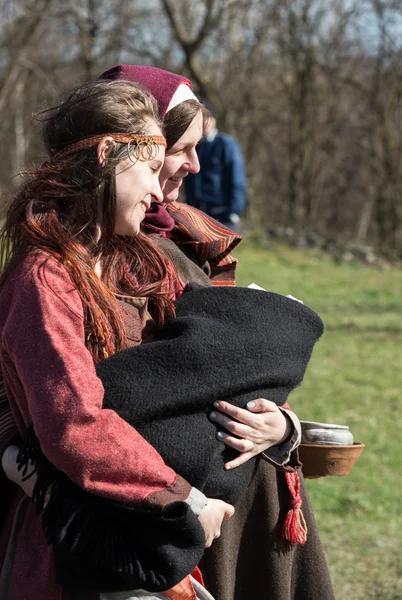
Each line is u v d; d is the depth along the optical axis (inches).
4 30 1020.5
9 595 86.2
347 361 411.8
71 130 88.7
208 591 96.4
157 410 83.6
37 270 83.1
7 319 82.8
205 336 86.8
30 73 1076.5
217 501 86.0
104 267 90.7
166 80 102.7
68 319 81.7
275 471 100.3
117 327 86.7
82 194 87.1
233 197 499.2
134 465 78.2
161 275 94.1
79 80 104.6
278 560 99.5
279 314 92.6
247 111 1219.2
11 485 91.7
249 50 1183.6
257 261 735.1
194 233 108.6
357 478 255.1
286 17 1152.2
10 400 86.9
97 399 78.9
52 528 80.6
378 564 197.2
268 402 90.1
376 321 520.7
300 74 1186.6
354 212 1530.5
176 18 985.5
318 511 230.7
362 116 1195.3
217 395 86.2
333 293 628.7
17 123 1097.4
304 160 1227.9
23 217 87.9
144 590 82.6
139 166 87.7
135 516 79.2
